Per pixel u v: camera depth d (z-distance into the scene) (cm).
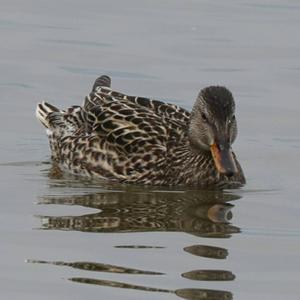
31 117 1958
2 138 1866
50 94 2066
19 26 2433
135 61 2247
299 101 2053
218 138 1625
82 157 1744
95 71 2191
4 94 2058
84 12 2547
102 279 1297
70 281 1291
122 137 1723
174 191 1661
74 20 2483
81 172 1742
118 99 1805
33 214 1514
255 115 1986
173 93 2086
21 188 1636
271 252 1391
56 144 1803
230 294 1262
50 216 1508
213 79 2159
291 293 1269
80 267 1330
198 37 2394
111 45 2328
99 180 1712
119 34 2397
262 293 1268
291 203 1587
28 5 2591
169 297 1250
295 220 1511
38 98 2045
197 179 1678
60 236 1429
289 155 1811
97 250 1384
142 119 1745
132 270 1324
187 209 1559
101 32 2408
